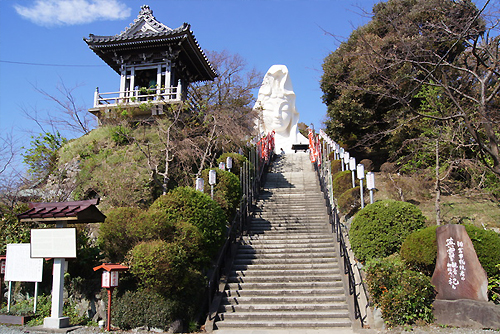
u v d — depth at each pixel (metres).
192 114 21.27
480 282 8.75
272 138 30.25
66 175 18.23
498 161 10.84
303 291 10.64
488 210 14.90
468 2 11.80
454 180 17.42
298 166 26.70
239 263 12.60
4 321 9.73
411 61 12.44
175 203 11.27
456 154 16.27
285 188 21.30
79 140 20.78
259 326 9.32
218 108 22.00
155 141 19.25
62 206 9.25
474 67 13.11
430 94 16.42
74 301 10.05
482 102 11.16
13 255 10.31
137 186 16.45
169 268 8.75
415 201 16.53
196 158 19.62
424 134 16.95
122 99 22.48
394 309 8.70
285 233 15.07
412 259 9.66
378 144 25.86
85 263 10.43
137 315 8.80
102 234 9.91
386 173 20.88
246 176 18.52
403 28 13.12
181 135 19.78
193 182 17.34
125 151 18.62
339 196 16.81
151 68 23.47
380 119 23.66
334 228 14.00
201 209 11.45
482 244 9.09
